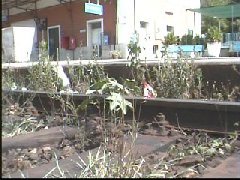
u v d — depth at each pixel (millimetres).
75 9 26734
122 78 6809
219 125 4258
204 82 6387
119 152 3143
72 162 3248
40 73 7020
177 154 3377
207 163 3146
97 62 7316
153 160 3197
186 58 6348
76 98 5258
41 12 29234
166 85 6090
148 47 24453
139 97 4852
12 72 7340
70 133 4191
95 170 2969
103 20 24891
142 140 3865
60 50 27547
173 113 4574
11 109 5133
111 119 4090
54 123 4844
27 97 5906
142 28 25922
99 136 3947
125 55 22609
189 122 4457
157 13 27047
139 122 4594
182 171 2920
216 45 18672
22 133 4395
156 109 4688
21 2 29953
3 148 3711
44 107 5766
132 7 25062
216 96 6004
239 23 34281
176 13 29156
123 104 3816
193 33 30734
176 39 18172
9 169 3064
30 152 3633
